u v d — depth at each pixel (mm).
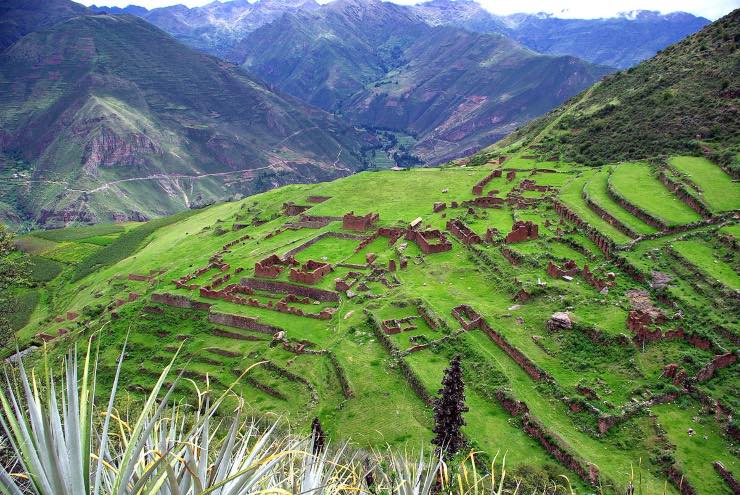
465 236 83250
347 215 103812
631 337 48844
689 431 39875
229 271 92312
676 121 111625
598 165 114688
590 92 165125
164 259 126188
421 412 49062
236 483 8250
